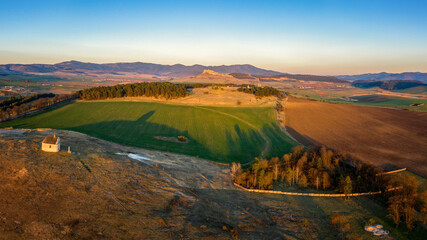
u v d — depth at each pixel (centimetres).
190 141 11700
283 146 11550
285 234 4706
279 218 5366
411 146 11512
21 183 4447
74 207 4088
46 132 8838
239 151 10831
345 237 4819
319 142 12181
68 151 6247
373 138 12781
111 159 6538
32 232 3378
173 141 11481
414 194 6275
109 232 3638
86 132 11694
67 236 3403
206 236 4012
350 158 9544
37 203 4016
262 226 4900
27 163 5162
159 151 9775
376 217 5638
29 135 7681
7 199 3975
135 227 3881
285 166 8488
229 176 7806
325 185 7244
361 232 5009
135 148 9575
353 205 6256
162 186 5681
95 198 4481
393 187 6725
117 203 4481
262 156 10288
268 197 6500
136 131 12562
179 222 4303
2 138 6794
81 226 3653
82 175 5206
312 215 5644
